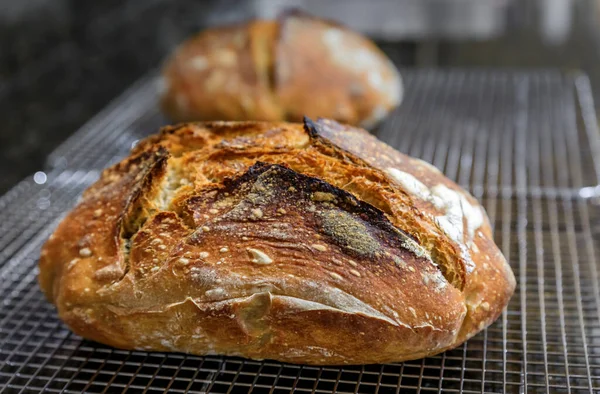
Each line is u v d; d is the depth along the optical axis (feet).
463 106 2.52
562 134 2.34
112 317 1.45
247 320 1.41
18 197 2.11
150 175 1.53
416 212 1.48
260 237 1.43
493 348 1.55
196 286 1.41
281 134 1.62
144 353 1.55
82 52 3.03
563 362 1.53
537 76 2.72
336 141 1.56
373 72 2.35
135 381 1.51
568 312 1.65
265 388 1.49
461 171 2.14
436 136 2.33
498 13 3.40
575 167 2.17
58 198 2.09
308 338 1.40
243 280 1.40
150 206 1.51
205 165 1.56
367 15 3.31
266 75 2.29
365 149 1.57
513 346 1.56
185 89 2.30
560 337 1.59
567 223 1.93
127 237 1.51
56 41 2.95
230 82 2.27
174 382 1.50
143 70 2.98
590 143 2.25
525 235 1.90
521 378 1.48
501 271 1.51
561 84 2.67
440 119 2.44
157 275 1.43
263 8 3.28
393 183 1.51
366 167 1.53
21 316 1.69
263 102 2.24
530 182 2.11
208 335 1.42
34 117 2.60
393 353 1.42
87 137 2.38
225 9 3.30
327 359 1.44
